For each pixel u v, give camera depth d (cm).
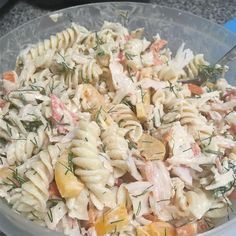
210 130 16
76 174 14
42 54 18
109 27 19
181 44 20
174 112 16
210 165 15
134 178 15
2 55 18
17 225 13
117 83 17
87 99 16
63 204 14
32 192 14
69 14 20
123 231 14
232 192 15
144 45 18
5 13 22
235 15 23
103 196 14
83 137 14
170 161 15
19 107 16
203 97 17
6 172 15
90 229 14
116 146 15
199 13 23
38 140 15
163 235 14
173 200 14
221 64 18
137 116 16
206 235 13
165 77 18
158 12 20
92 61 17
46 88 17
